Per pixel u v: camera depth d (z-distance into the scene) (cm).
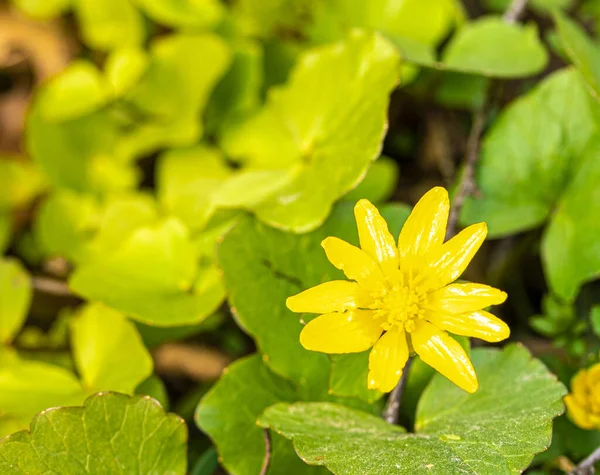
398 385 27
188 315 29
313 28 36
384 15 34
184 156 34
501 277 33
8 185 37
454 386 27
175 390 33
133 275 30
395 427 26
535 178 30
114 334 29
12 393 29
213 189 33
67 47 40
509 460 24
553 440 28
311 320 25
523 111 31
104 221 33
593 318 28
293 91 31
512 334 33
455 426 26
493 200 31
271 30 37
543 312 33
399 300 25
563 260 30
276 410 26
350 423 26
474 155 31
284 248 28
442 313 25
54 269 35
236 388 28
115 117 36
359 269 25
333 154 29
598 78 30
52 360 32
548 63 36
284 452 27
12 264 31
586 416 27
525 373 26
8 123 40
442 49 34
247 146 34
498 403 26
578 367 29
